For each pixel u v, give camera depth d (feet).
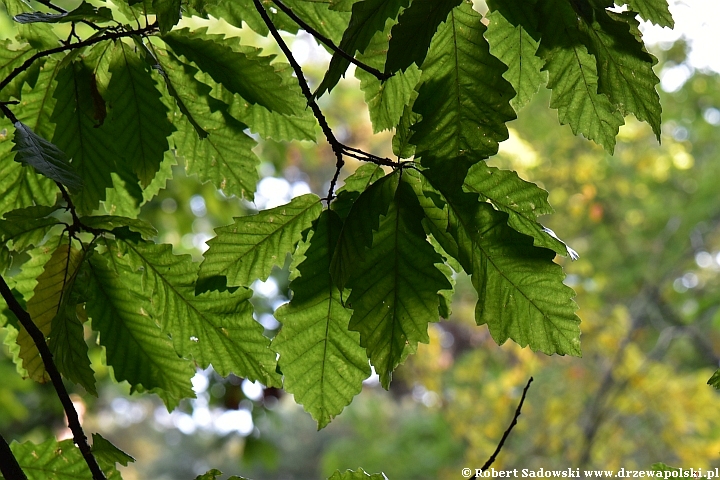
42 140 4.01
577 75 3.85
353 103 14.71
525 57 4.01
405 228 3.82
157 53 4.29
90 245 4.18
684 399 16.38
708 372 16.88
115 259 4.25
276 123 4.55
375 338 3.86
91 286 4.26
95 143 4.36
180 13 3.90
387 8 3.67
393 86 4.12
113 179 4.56
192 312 4.28
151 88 4.23
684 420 16.26
